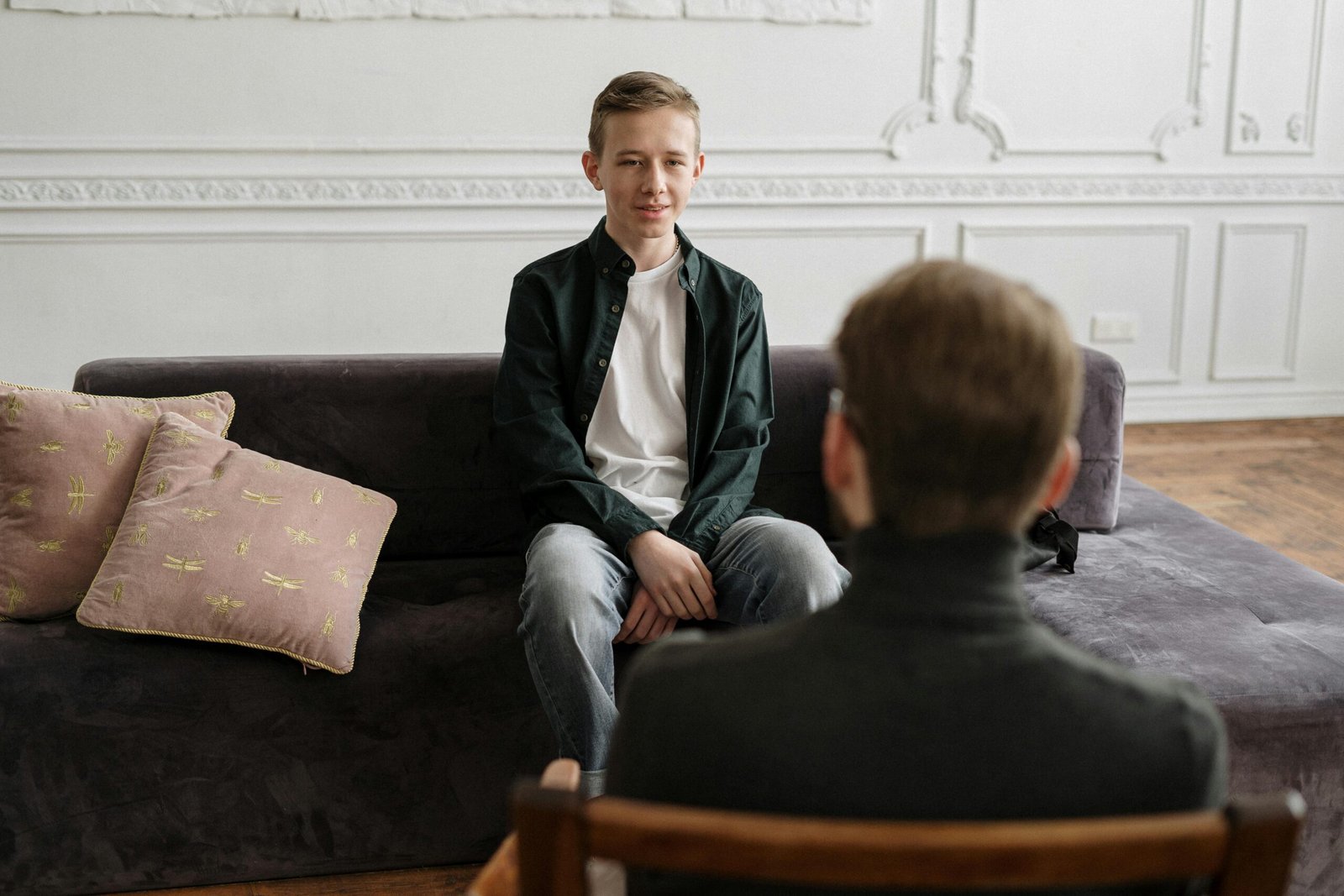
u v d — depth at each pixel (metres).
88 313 4.16
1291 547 3.42
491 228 4.31
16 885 1.81
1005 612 0.72
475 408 2.29
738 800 0.71
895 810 0.69
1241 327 4.86
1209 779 0.71
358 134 4.18
